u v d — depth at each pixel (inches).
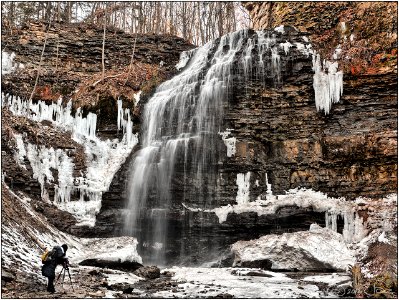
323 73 790.5
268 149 781.9
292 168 759.1
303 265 604.4
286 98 799.1
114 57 997.2
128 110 856.9
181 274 564.4
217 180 754.8
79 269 536.4
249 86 805.9
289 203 717.3
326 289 479.8
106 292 434.9
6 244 479.8
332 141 745.0
